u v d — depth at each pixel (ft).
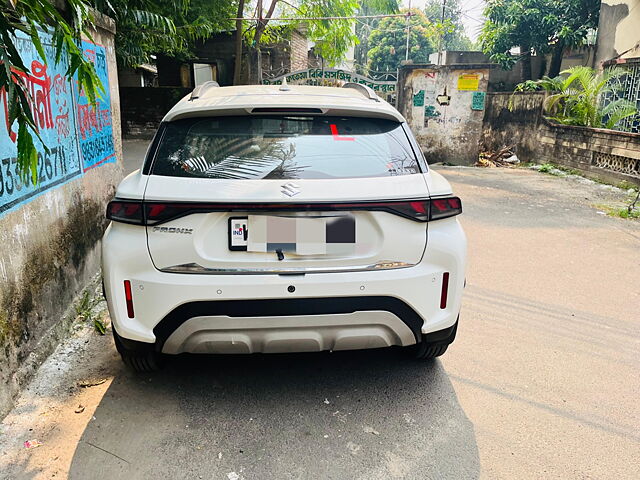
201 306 7.97
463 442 8.27
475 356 11.00
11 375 8.74
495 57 55.06
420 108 40.37
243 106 8.78
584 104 36.22
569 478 7.53
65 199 11.80
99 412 8.71
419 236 8.40
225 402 9.14
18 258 9.23
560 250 18.66
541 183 32.55
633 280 15.67
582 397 9.59
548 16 51.01
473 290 14.75
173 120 8.96
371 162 8.65
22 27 7.18
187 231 7.86
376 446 8.13
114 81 16.83
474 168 39.50
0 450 7.73
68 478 7.26
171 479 7.33
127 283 8.08
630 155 29.91
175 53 53.52
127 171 31.24
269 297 7.96
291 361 10.57
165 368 10.14
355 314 8.26
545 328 12.39
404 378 10.07
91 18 13.11
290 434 8.35
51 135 11.04
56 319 10.87
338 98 9.63
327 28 54.80
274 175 8.20
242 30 52.01
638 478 7.55
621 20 42.73
